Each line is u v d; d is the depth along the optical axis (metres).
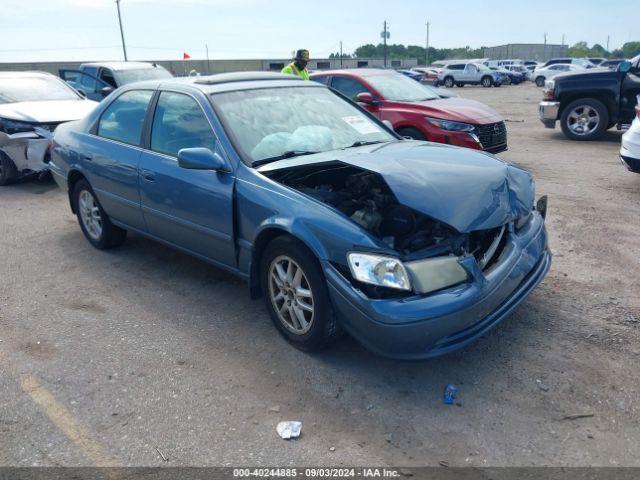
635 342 3.55
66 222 6.65
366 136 4.51
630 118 10.80
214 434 2.89
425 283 2.97
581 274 4.60
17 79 9.48
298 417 2.99
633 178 7.80
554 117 11.54
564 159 9.35
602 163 8.90
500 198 3.34
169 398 3.20
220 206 3.88
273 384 3.29
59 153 5.72
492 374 3.30
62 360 3.63
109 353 3.70
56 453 2.79
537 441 2.74
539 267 3.72
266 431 2.89
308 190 3.78
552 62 45.31
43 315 4.26
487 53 93.69
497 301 3.20
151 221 4.68
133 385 3.33
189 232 4.30
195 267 5.13
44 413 3.10
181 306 4.35
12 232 6.31
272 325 4.00
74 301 4.49
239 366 3.50
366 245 3.04
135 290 4.67
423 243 3.32
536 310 4.02
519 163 9.10
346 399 3.13
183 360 3.59
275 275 3.66
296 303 3.54
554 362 3.38
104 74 12.38
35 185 8.55
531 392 3.12
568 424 2.85
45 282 4.88
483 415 2.95
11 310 4.36
